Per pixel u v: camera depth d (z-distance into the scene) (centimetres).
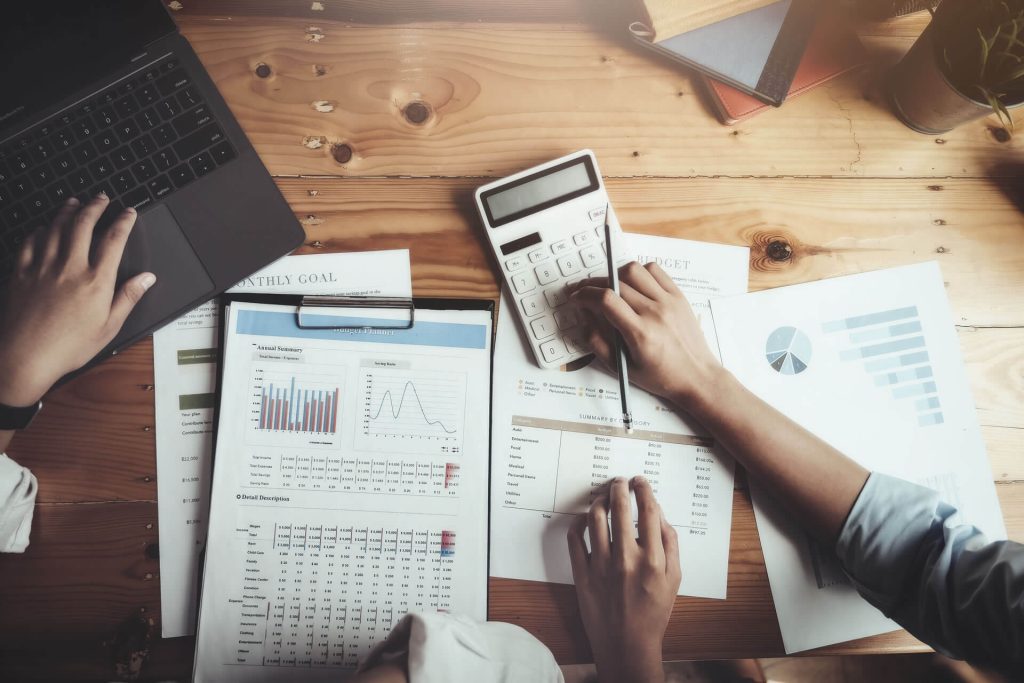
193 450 68
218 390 68
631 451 70
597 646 65
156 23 68
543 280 70
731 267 73
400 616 66
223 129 69
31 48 64
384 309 70
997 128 76
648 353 66
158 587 67
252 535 66
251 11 72
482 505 68
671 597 65
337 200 72
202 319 69
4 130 67
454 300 70
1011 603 56
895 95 75
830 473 65
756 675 104
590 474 70
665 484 70
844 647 69
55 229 65
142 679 65
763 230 74
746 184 75
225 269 68
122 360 68
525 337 71
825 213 75
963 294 74
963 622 59
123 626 66
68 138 67
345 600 66
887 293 74
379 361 69
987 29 65
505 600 68
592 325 70
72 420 68
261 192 69
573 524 68
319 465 67
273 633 65
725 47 73
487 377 69
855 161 75
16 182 66
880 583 63
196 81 69
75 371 67
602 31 75
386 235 72
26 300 63
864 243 75
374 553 67
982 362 73
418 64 74
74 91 67
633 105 75
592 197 71
